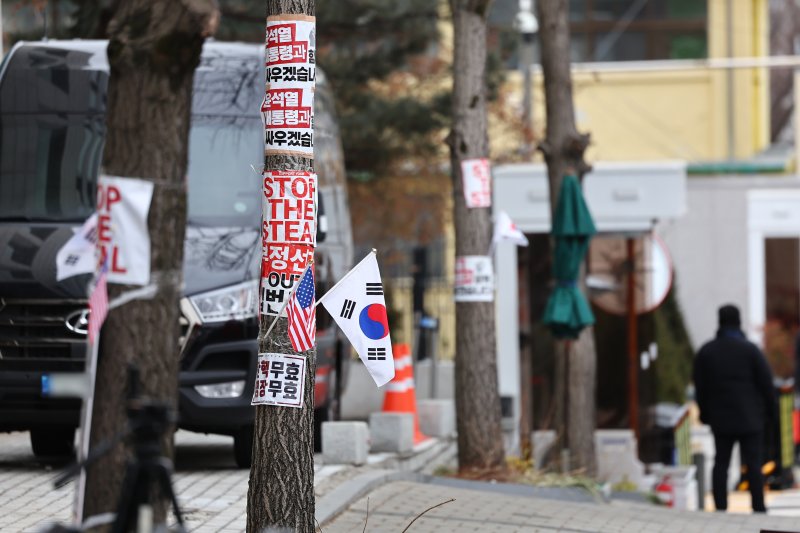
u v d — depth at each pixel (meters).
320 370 33.50
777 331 76.56
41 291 28.84
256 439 19.34
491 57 62.47
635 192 45.59
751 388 38.00
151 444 12.91
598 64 91.38
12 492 26.69
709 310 77.31
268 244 19.25
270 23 19.28
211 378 29.42
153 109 15.90
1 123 31.45
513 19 68.31
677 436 46.34
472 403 33.84
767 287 79.62
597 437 45.22
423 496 28.64
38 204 30.67
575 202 37.59
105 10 16.27
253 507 19.30
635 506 33.38
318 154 34.28
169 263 16.05
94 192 30.91
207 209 30.88
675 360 59.66
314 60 19.36
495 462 34.00
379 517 25.97
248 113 31.84
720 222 77.44
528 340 46.38
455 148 33.81
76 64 31.92
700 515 30.92
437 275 69.50
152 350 15.88
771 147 92.25
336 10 56.94
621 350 46.00
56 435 32.47
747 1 92.62
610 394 46.06
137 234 15.85
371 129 60.38
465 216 33.72
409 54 60.06
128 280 15.82
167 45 15.75
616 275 46.09
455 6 33.88
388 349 19.47
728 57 92.75
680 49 93.31
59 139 31.30
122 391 15.76
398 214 67.50
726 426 37.97
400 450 34.97
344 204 38.38
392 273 69.25
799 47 103.88
